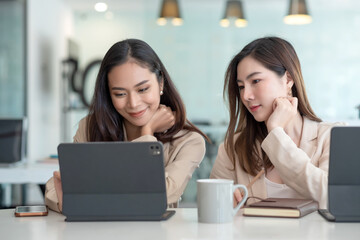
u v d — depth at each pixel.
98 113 2.05
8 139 4.00
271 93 1.89
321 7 7.01
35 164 3.67
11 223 1.48
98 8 7.25
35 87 6.18
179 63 7.21
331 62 7.02
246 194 1.49
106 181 1.49
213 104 7.13
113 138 2.08
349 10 6.98
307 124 2.00
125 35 7.33
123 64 1.87
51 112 6.85
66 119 7.25
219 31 7.14
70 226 1.42
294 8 5.84
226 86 2.06
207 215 1.43
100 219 1.49
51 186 1.79
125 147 1.47
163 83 2.04
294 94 2.00
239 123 2.07
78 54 7.37
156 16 7.28
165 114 2.01
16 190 5.16
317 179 1.71
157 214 1.48
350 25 6.97
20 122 4.05
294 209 1.50
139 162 1.47
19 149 4.01
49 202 1.72
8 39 5.84
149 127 1.98
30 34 6.00
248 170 2.01
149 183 1.48
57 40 7.09
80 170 1.49
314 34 7.02
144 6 7.29
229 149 2.08
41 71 6.39
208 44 7.16
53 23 6.93
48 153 6.75
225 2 7.12
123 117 2.10
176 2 6.14
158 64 1.97
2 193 4.95
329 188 1.45
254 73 1.89
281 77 1.91
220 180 1.48
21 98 5.96
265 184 1.99
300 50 7.04
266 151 1.78
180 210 1.69
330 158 1.45
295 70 1.94
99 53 7.38
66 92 7.21
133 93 1.89
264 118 1.92
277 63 1.89
